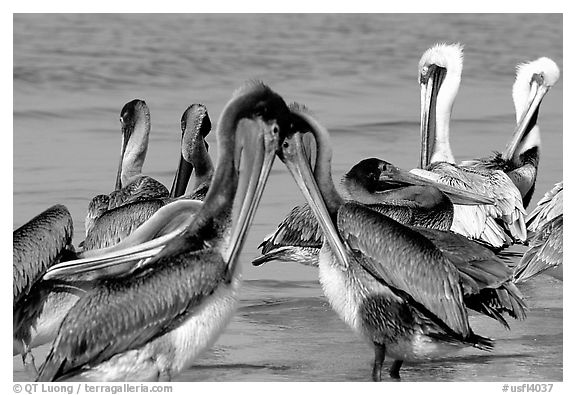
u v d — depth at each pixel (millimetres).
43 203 18281
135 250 12562
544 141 22328
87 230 16125
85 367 11953
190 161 17172
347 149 21594
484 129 23500
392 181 15320
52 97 25391
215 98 25844
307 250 16469
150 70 27859
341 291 13250
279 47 30469
